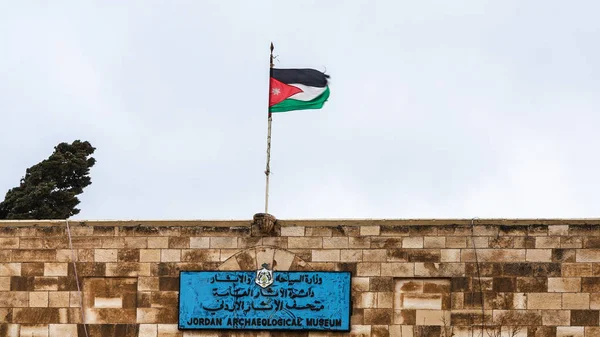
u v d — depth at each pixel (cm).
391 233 5050
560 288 4962
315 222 5078
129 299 5144
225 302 5075
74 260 5175
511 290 4981
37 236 5200
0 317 5181
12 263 5203
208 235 5122
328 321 5025
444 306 5006
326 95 5381
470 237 5019
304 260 5066
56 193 7575
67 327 5153
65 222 5194
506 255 4997
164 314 5106
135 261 5144
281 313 5047
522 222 5003
